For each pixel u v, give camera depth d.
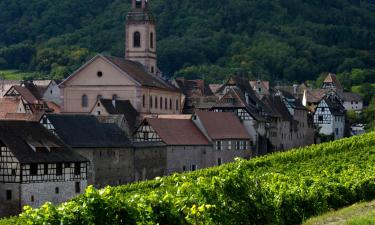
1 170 157.50
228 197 86.06
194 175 161.62
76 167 169.62
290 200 96.88
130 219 73.06
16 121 164.12
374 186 115.31
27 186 157.00
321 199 103.25
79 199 72.62
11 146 156.75
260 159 181.62
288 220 95.56
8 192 156.88
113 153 194.00
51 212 69.75
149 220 74.56
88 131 192.25
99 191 73.12
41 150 162.38
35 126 168.00
